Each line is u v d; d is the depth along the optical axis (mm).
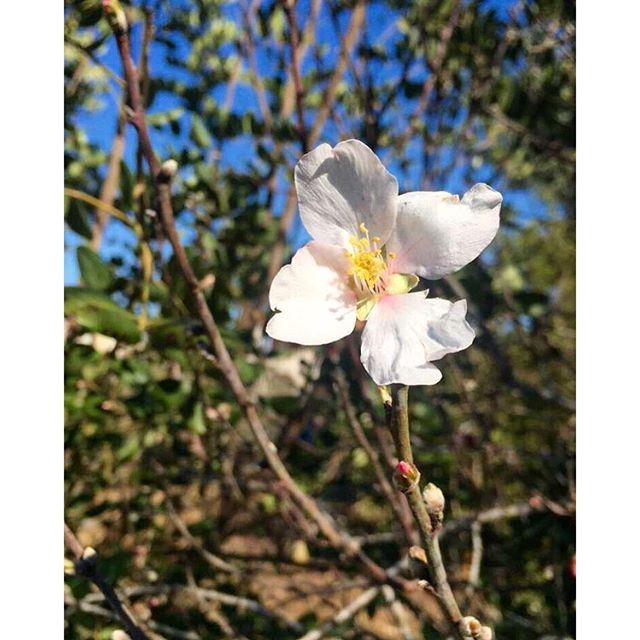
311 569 296
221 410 207
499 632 271
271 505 298
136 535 285
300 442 305
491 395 350
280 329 110
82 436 243
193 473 289
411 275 112
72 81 267
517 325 355
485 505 299
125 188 181
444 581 98
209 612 262
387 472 288
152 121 228
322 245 114
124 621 115
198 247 245
